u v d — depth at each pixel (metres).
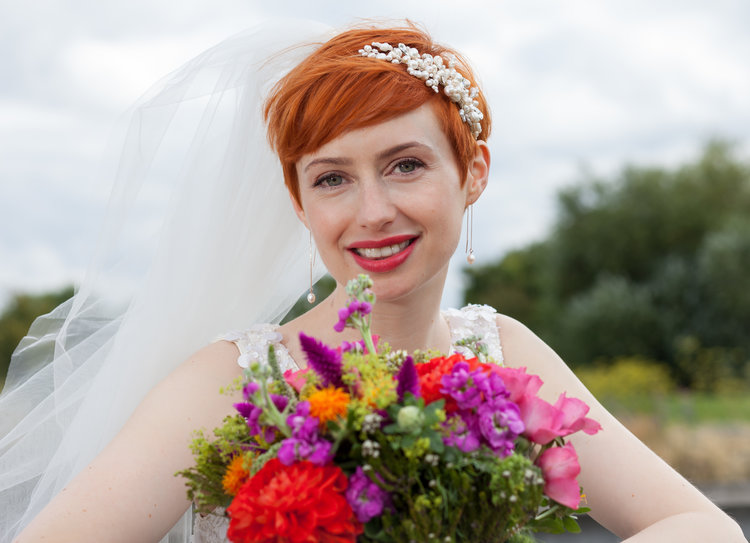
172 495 1.64
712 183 24.25
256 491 1.22
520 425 1.24
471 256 2.08
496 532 1.27
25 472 1.99
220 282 2.03
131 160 2.04
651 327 20.66
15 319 12.23
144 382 1.95
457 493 1.25
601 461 1.83
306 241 2.18
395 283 1.75
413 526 1.19
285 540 1.18
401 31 1.86
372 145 1.69
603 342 20.77
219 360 1.85
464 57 1.96
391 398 1.23
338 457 1.27
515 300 26.84
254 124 2.04
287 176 1.87
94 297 2.04
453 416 1.27
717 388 17.92
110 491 1.57
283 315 2.22
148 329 1.96
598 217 23.38
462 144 1.79
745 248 20.56
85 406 1.94
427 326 1.94
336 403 1.22
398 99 1.69
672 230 22.98
